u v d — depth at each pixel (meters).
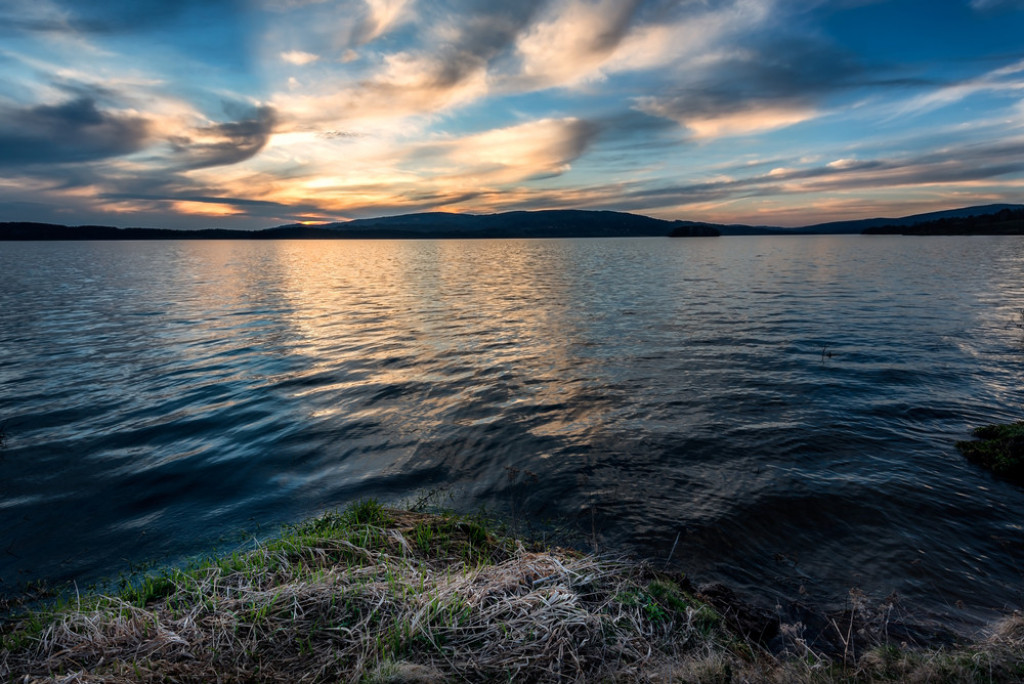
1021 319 23.19
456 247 188.00
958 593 5.54
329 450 9.97
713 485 8.21
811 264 64.31
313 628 3.92
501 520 7.34
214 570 4.92
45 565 6.34
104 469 9.16
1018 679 3.60
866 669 3.97
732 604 5.17
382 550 5.38
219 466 9.27
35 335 21.84
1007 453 8.64
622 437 10.36
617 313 27.34
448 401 12.88
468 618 4.02
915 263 62.28
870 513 7.25
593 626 4.05
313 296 37.03
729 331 21.53
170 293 38.88
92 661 3.61
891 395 12.66
